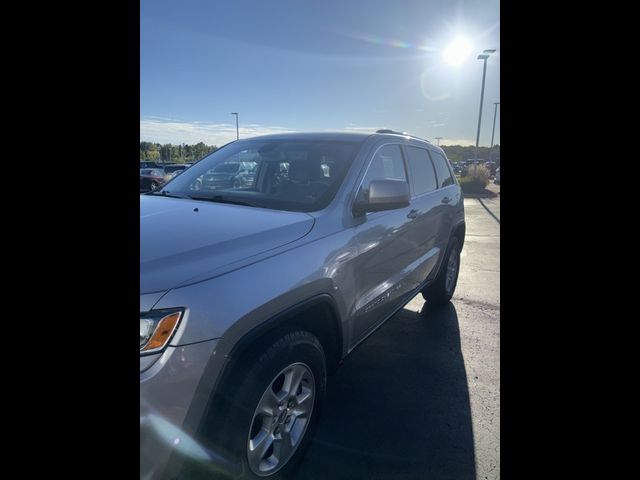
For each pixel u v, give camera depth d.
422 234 3.57
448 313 4.50
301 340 1.91
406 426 2.47
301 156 2.86
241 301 1.61
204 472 1.49
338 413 2.59
